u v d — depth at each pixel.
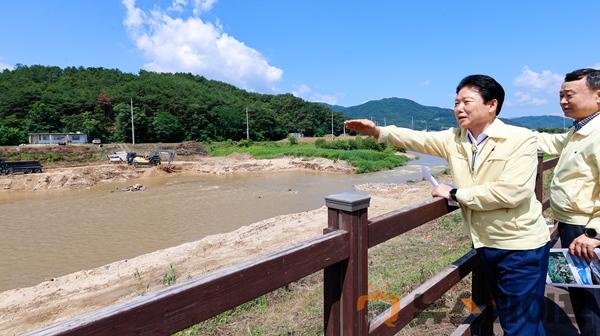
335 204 1.67
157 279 6.75
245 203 18.44
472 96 2.02
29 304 6.40
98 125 59.97
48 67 100.25
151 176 30.45
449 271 2.52
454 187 2.21
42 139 47.88
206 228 13.51
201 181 27.61
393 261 5.52
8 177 24.69
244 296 1.24
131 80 100.62
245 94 124.25
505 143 1.95
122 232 13.08
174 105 70.12
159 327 1.03
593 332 2.30
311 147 53.88
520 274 2.05
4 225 14.46
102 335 0.92
